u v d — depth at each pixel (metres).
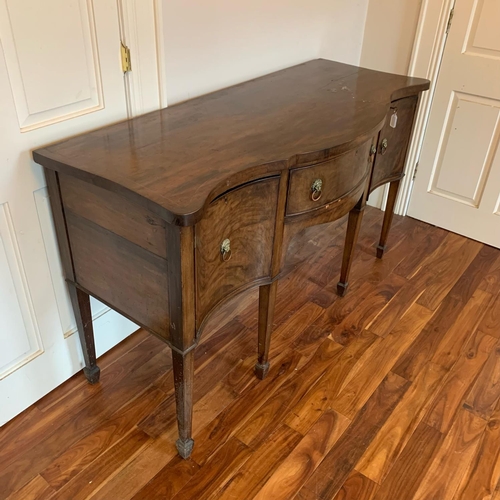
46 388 1.63
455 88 2.36
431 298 2.17
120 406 1.62
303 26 2.15
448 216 2.64
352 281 2.25
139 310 1.32
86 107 1.42
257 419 1.60
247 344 1.88
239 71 1.94
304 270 2.30
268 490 1.41
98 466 1.44
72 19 1.29
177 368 1.30
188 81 1.74
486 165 2.42
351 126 1.52
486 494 1.42
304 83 1.92
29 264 1.42
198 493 1.39
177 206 1.04
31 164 1.32
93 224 1.28
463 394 1.72
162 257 1.14
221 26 1.77
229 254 1.28
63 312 1.58
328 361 1.83
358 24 2.49
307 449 1.52
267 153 1.31
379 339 1.94
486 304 2.15
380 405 1.67
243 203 1.27
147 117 1.54
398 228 2.68
